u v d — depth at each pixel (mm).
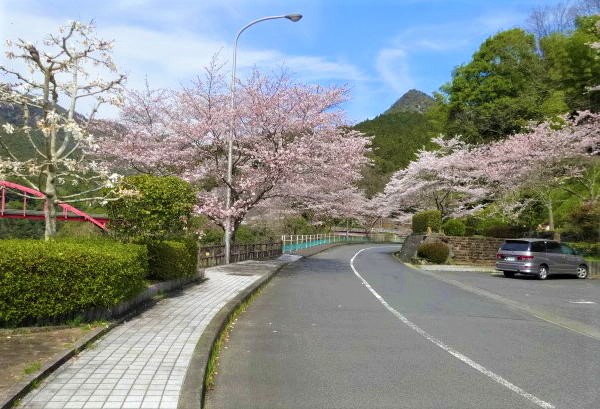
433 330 8648
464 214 34281
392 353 6938
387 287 15312
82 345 6113
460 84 40656
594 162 25031
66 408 4191
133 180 10508
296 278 17594
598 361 6703
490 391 5320
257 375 5801
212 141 18953
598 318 10555
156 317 8359
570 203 30688
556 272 20188
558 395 5219
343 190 24578
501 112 36969
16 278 6617
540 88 37562
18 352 5680
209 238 25406
